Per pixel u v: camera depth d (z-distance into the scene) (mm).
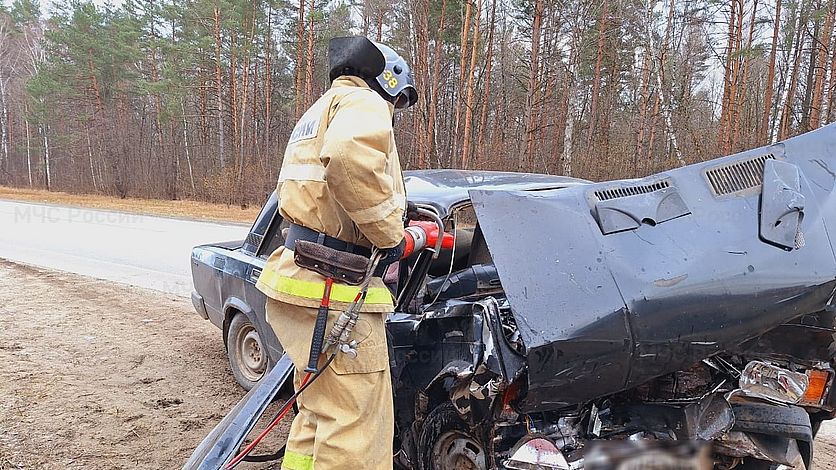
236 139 35062
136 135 43500
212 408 4715
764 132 24219
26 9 54781
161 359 5852
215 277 5219
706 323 2459
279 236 4594
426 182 3861
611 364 2391
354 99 2240
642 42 26688
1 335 6434
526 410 2461
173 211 25469
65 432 4215
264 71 39406
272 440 4152
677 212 2721
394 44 30891
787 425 2914
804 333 2658
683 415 2699
